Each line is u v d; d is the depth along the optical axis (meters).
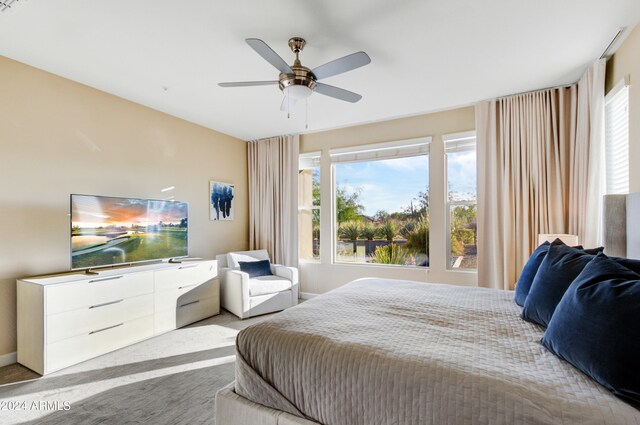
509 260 3.33
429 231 4.00
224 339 3.13
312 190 4.92
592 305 1.11
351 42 2.38
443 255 3.90
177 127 4.11
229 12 2.03
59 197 2.94
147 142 3.73
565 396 0.96
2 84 2.60
